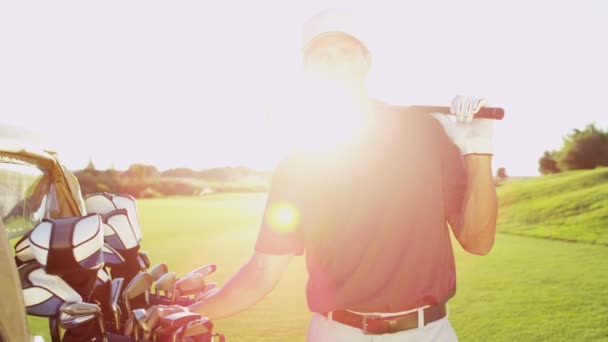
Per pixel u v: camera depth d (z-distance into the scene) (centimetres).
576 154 5412
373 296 172
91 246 171
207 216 2139
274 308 614
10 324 138
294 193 175
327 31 177
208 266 239
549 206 2122
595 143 5397
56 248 166
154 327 163
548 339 510
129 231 234
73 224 171
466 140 170
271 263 179
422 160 175
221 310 181
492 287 754
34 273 170
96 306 169
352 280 173
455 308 632
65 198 220
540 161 5725
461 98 167
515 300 669
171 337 162
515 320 575
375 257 172
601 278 823
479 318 586
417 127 178
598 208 1956
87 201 242
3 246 143
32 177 203
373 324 174
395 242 172
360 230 172
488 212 171
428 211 174
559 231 1638
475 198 171
